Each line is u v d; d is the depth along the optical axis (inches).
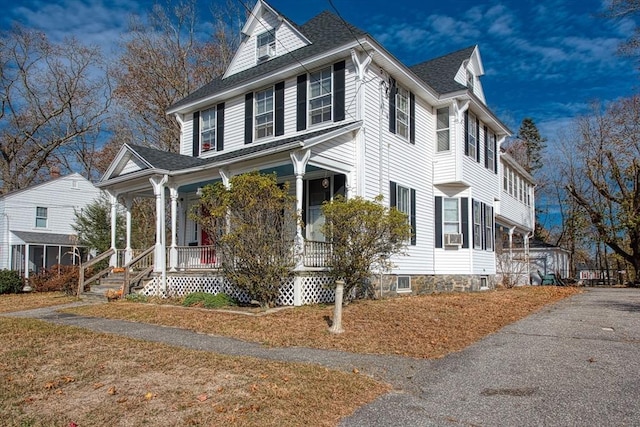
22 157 1430.9
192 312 441.7
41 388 212.5
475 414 186.4
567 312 458.9
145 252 594.2
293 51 631.2
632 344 305.0
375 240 453.4
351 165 522.9
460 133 663.1
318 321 378.9
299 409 188.5
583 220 1285.7
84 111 1406.3
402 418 182.9
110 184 665.0
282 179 597.9
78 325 390.0
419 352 287.7
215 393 203.2
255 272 443.8
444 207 680.4
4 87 1364.4
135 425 171.5
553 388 215.8
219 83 721.6
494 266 776.3
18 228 1151.0
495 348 298.7
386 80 582.6
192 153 721.0
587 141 1293.1
